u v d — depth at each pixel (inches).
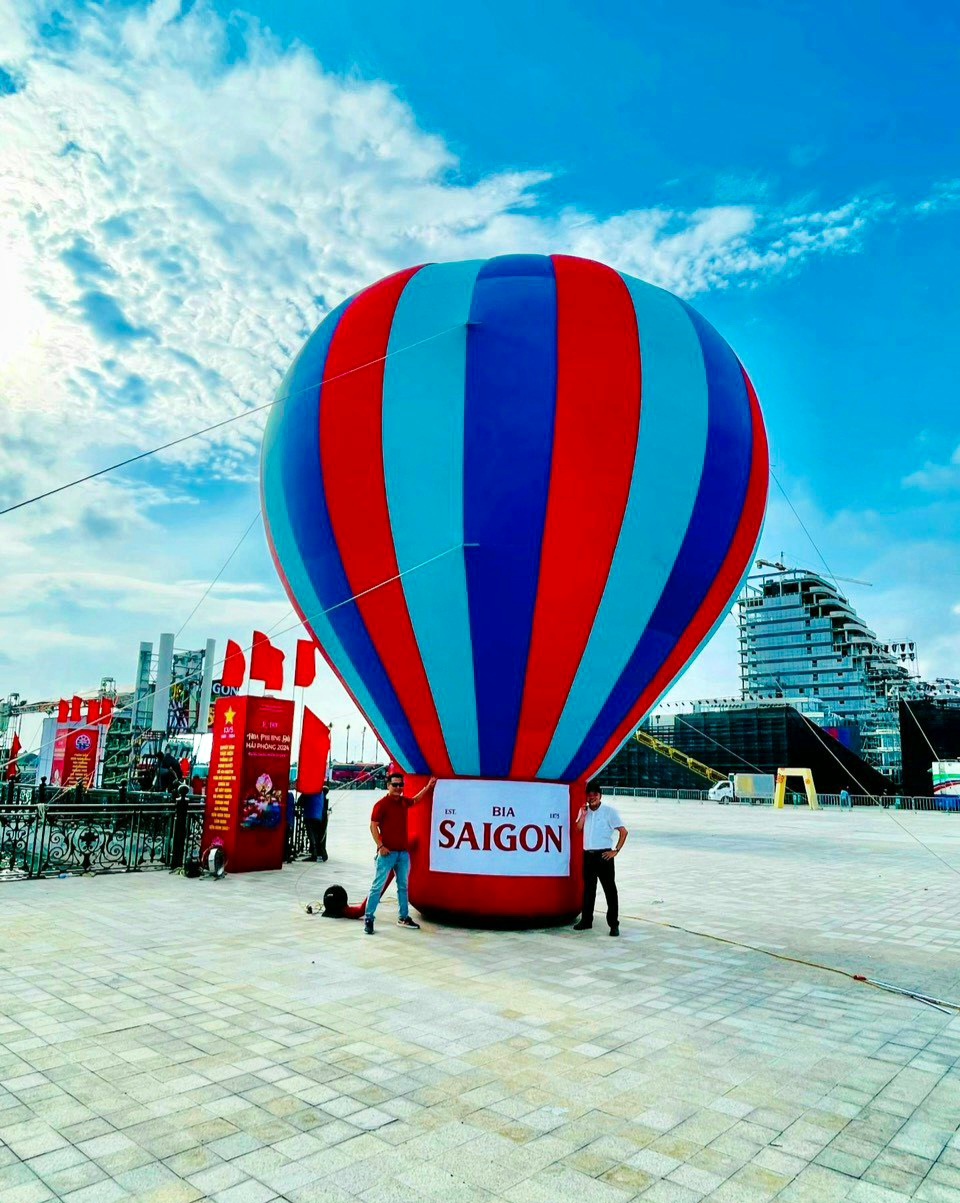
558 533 313.6
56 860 493.0
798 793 2101.4
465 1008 229.5
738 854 736.3
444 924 349.1
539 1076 181.3
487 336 320.8
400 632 331.9
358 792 1989.4
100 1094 166.7
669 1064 191.3
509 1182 135.6
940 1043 211.8
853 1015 235.5
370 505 325.7
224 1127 152.9
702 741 2610.7
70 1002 228.2
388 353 329.7
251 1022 213.6
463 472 314.5
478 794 345.4
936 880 557.6
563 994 246.8
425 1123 156.3
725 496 340.8
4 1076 175.3
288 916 360.8
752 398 373.4
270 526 380.5
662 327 339.6
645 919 383.9
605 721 347.6
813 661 4286.4
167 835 534.6
